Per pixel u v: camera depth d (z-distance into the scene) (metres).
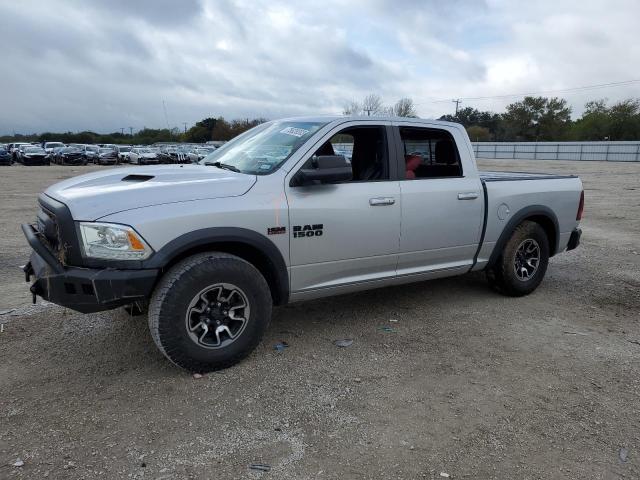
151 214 3.25
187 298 3.34
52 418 3.00
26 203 13.62
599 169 36.69
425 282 5.99
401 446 2.80
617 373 3.72
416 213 4.44
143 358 3.80
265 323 3.75
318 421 3.03
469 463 2.67
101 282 3.12
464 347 4.14
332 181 3.83
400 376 3.61
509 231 5.16
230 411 3.11
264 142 4.33
